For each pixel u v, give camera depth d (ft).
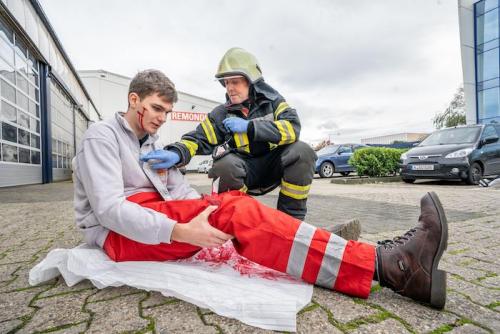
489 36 59.26
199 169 96.43
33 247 7.46
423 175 25.93
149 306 4.06
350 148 43.45
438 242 3.78
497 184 22.94
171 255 4.47
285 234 3.97
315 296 4.26
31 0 29.35
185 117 118.52
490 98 59.82
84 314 3.88
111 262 4.52
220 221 4.07
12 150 26.96
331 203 15.48
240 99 6.61
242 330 3.46
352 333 3.41
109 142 4.30
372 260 4.00
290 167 6.47
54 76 37.83
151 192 4.84
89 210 4.67
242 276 4.44
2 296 4.49
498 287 4.80
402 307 4.00
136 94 4.62
